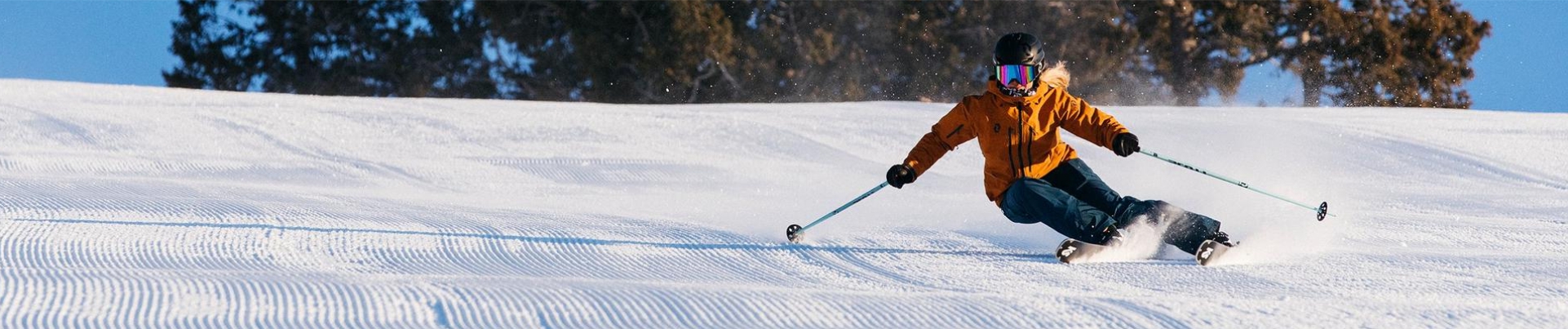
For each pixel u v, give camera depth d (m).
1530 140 15.30
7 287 3.35
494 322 3.03
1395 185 11.23
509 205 7.06
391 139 12.87
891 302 3.44
